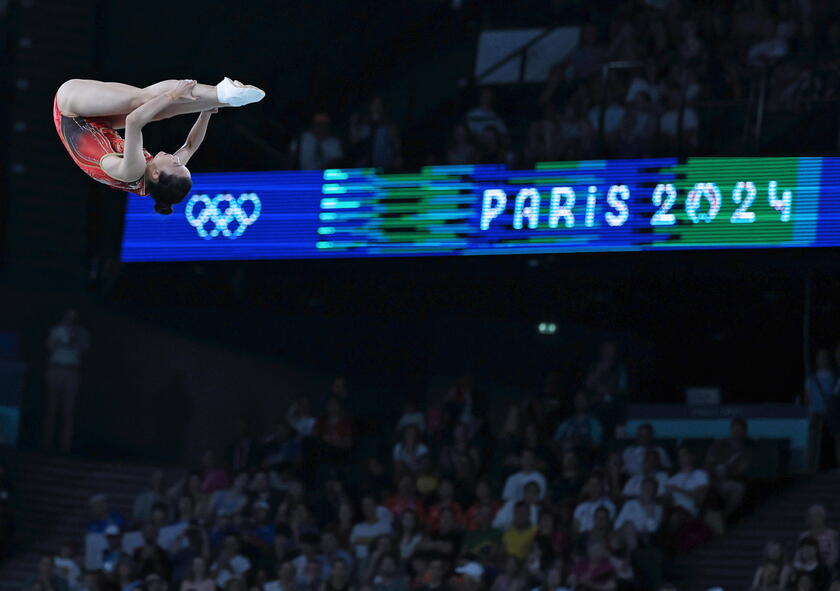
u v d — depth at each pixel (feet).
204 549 134.62
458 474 138.10
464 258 142.82
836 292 149.48
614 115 144.87
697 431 141.59
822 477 137.08
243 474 144.87
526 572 120.67
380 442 150.10
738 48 150.41
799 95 141.79
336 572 124.57
